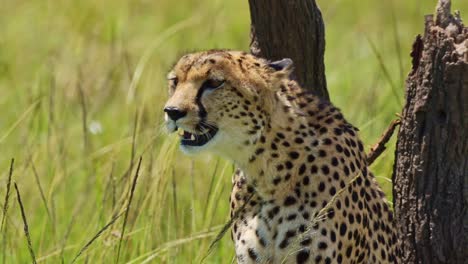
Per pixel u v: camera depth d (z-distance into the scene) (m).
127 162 22.03
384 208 17.84
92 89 27.00
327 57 32.31
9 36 33.28
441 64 16.28
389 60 31.16
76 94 26.64
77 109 26.47
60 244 20.11
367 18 36.88
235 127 16.69
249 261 17.22
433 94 16.45
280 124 16.72
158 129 21.03
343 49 33.25
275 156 16.77
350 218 16.86
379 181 20.20
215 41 32.44
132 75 27.59
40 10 35.44
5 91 28.88
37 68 30.28
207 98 16.58
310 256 16.67
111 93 27.00
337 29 36.16
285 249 16.84
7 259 19.84
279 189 16.86
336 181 16.73
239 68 16.67
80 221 21.17
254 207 17.22
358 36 34.59
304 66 18.48
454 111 16.33
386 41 33.72
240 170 17.38
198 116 16.53
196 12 35.69
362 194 17.22
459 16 16.56
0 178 21.20
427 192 16.81
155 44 29.61
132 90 25.25
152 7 36.44
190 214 20.78
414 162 16.88
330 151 16.83
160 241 19.56
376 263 17.45
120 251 18.89
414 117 16.77
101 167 22.05
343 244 16.81
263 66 16.95
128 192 19.38
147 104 24.27
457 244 16.73
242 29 36.34
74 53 29.48
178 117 16.48
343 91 28.22
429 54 16.41
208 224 19.64
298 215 16.77
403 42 33.66
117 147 21.36
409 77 16.92
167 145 19.84
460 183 16.59
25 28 34.19
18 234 20.17
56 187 21.64
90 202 21.81
